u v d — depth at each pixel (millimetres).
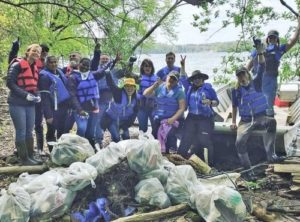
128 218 5121
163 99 7031
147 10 10703
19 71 6332
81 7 9391
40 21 10125
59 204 5246
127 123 7145
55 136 7703
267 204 5727
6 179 6367
